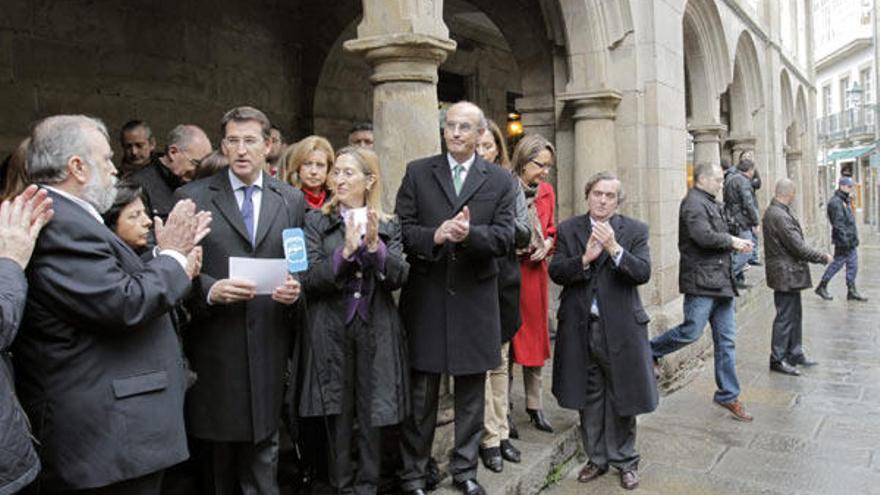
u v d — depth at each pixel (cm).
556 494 420
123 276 224
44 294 216
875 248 2084
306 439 349
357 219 301
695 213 545
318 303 312
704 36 1066
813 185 2341
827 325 924
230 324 284
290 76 819
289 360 326
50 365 219
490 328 338
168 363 240
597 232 405
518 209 372
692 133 1105
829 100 4384
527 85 761
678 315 721
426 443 341
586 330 422
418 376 341
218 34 719
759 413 575
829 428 538
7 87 541
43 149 224
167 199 377
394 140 390
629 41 705
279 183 311
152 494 240
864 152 3503
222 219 288
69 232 218
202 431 286
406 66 388
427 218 339
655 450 495
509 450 411
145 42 644
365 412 315
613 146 706
